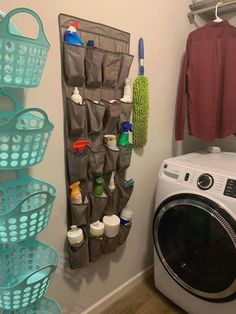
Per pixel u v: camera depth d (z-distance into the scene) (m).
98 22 1.07
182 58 1.58
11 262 0.88
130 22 1.20
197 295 1.30
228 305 1.20
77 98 1.00
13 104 0.87
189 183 1.23
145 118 1.31
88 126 1.08
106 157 1.17
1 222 0.68
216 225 1.14
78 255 1.16
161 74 1.46
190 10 1.55
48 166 1.04
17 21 0.84
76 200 1.11
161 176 1.37
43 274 0.82
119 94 1.21
